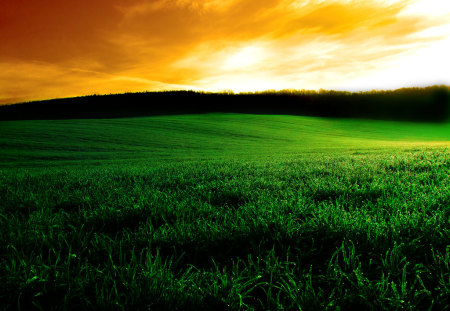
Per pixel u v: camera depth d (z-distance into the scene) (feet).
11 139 140.05
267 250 6.59
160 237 7.25
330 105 427.33
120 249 6.06
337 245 6.81
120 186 16.83
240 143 163.12
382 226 7.32
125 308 4.51
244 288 5.22
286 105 441.27
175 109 407.23
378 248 6.43
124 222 9.10
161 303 4.67
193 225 8.11
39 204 11.61
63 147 128.67
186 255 6.72
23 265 5.68
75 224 8.96
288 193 12.50
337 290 5.01
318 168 23.04
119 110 384.68
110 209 9.80
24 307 4.87
